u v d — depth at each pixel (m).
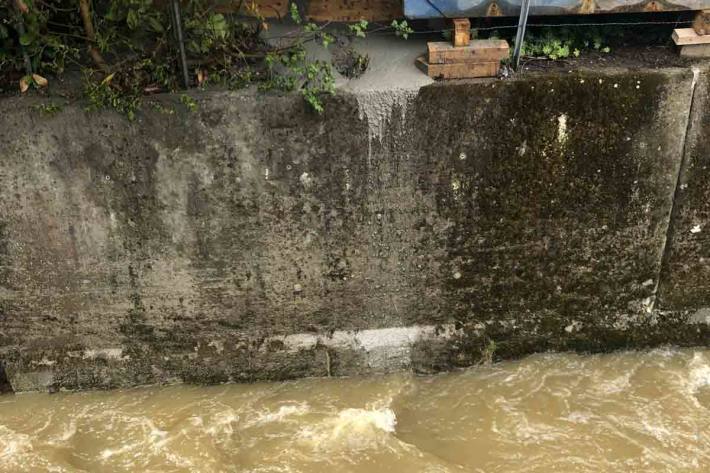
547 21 4.37
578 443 3.96
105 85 3.67
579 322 4.46
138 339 4.34
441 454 3.95
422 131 3.84
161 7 4.01
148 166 3.85
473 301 4.36
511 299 4.37
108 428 4.16
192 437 4.07
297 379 4.46
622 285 4.38
